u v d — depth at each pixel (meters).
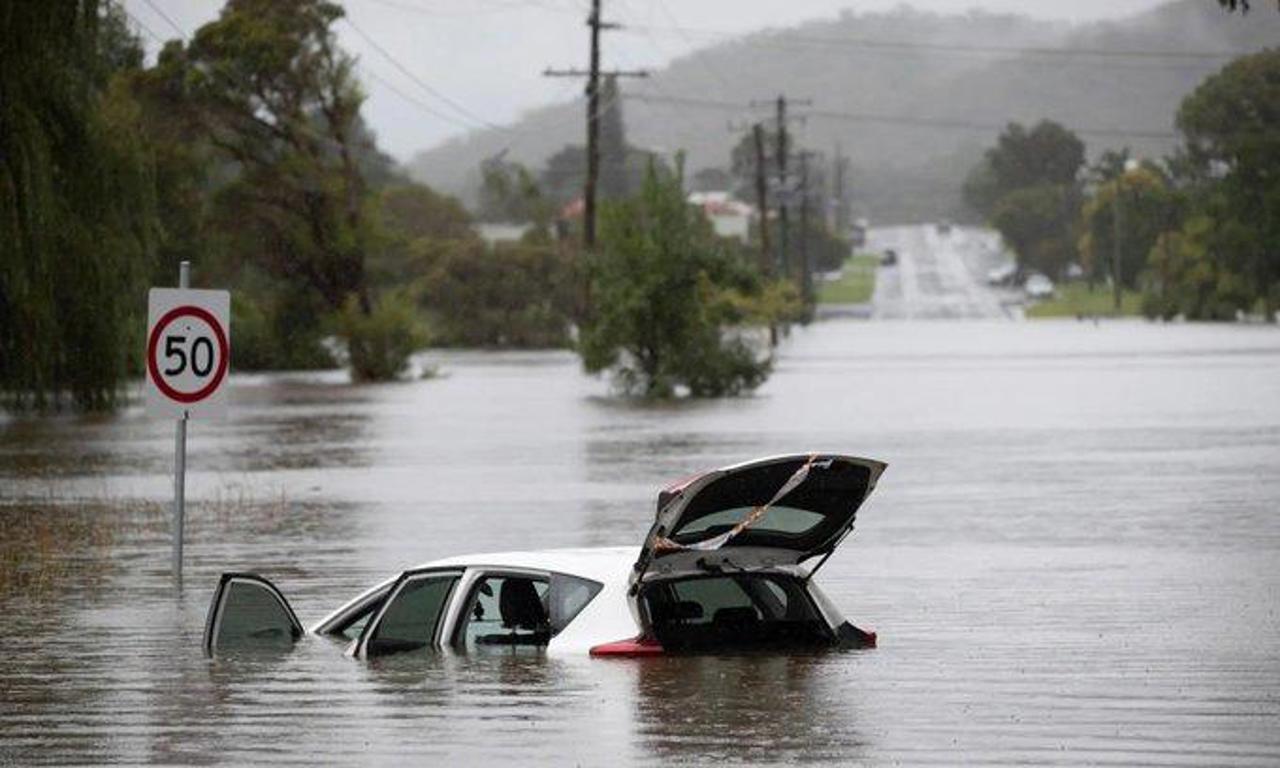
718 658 37.38
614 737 30.95
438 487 89.50
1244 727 32.03
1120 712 33.44
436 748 30.44
